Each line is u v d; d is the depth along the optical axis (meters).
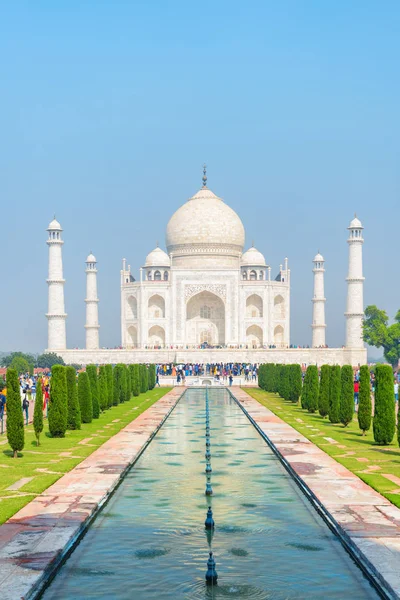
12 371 40.41
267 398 89.12
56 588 19.88
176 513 27.84
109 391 71.44
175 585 19.98
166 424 60.06
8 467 36.75
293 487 32.94
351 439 48.00
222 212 173.25
